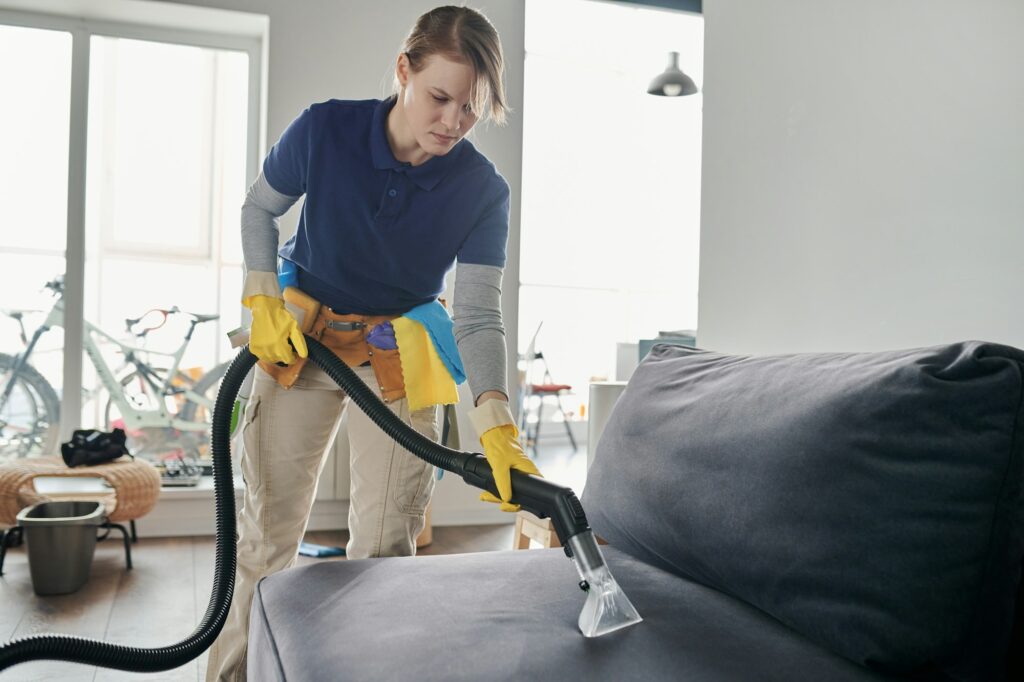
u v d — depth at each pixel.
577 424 7.22
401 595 1.15
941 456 0.94
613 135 7.46
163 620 2.39
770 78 1.98
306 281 1.54
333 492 3.54
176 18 3.54
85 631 2.28
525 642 0.97
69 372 3.58
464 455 1.24
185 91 3.90
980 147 1.40
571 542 1.05
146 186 3.89
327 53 3.53
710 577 1.17
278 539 1.54
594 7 5.98
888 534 0.95
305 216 1.45
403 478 1.51
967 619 0.93
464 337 1.44
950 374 0.94
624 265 7.52
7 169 3.56
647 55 7.26
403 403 1.53
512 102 3.76
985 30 1.39
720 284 2.18
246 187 3.81
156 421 3.86
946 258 1.46
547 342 7.20
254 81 3.77
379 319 1.53
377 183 1.40
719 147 2.19
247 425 1.54
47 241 3.61
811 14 1.83
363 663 0.93
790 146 1.90
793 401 1.09
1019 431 0.92
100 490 3.04
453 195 1.43
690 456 1.22
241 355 1.46
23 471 3.02
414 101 1.27
